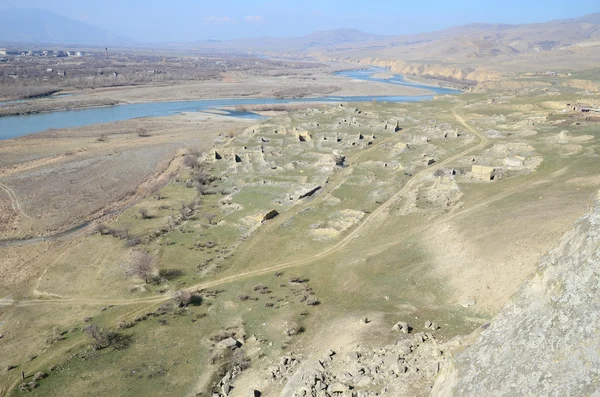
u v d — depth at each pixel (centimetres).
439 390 2433
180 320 5341
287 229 7794
